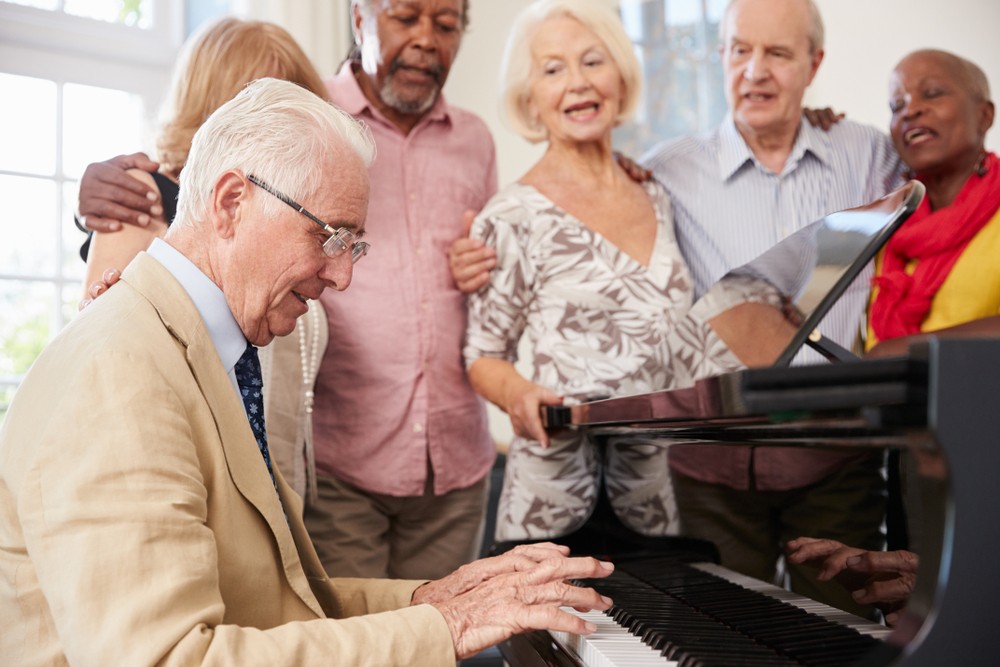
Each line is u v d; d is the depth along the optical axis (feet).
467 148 7.74
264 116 3.60
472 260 6.86
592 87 6.84
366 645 3.10
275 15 11.37
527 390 6.31
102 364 3.10
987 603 2.32
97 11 11.25
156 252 3.69
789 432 3.53
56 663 3.11
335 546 6.91
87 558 2.85
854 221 4.28
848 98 14.16
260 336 3.79
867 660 2.44
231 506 3.41
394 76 7.08
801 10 7.39
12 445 3.18
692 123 14.33
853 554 3.34
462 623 3.30
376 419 6.98
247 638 2.97
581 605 3.38
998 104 13.55
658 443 4.84
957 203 7.20
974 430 2.32
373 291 7.07
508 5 14.05
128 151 11.46
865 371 2.40
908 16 13.91
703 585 4.30
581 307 6.62
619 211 6.92
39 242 10.90
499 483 9.89
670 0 14.28
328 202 3.61
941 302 7.16
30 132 10.85
